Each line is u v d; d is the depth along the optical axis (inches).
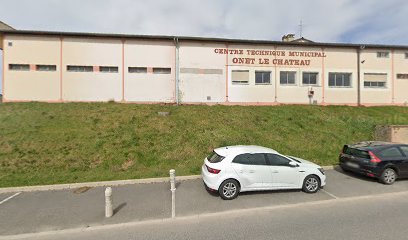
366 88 847.7
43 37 706.2
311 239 168.6
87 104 667.4
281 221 200.2
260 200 248.8
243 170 254.8
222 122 557.3
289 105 780.6
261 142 468.8
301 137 507.2
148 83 751.7
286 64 815.1
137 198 252.5
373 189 282.8
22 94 695.1
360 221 198.1
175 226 193.8
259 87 800.9
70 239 176.4
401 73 868.6
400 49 868.0
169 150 415.5
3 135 433.1
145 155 395.9
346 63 841.5
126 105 666.2
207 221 202.5
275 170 262.8
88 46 724.0
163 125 512.4
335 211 220.8
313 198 255.0
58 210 223.6
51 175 320.5
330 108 760.3
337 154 438.9
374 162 300.7
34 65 700.7
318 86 826.8
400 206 232.7
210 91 778.2
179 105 714.2
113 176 316.2
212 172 252.8
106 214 210.8
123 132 468.4
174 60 763.4
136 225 196.7
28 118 521.7
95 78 727.7
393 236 171.9
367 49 851.4
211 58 780.0
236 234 178.4
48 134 443.8
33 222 201.5
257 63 801.6
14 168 339.0
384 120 655.1
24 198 251.6
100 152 395.5
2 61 690.2
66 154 383.6
